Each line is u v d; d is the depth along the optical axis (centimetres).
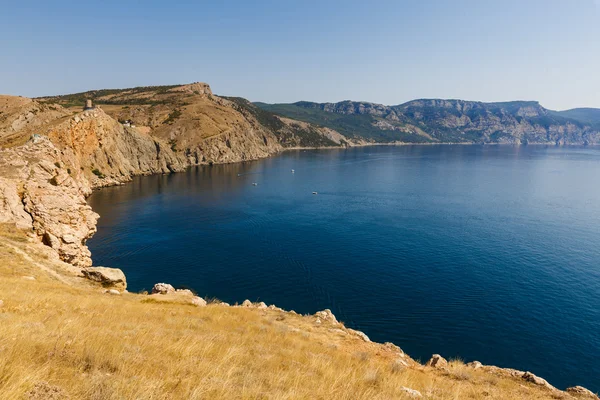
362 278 5031
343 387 981
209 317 1969
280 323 2281
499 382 1656
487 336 3644
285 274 5191
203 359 997
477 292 4581
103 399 591
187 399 677
